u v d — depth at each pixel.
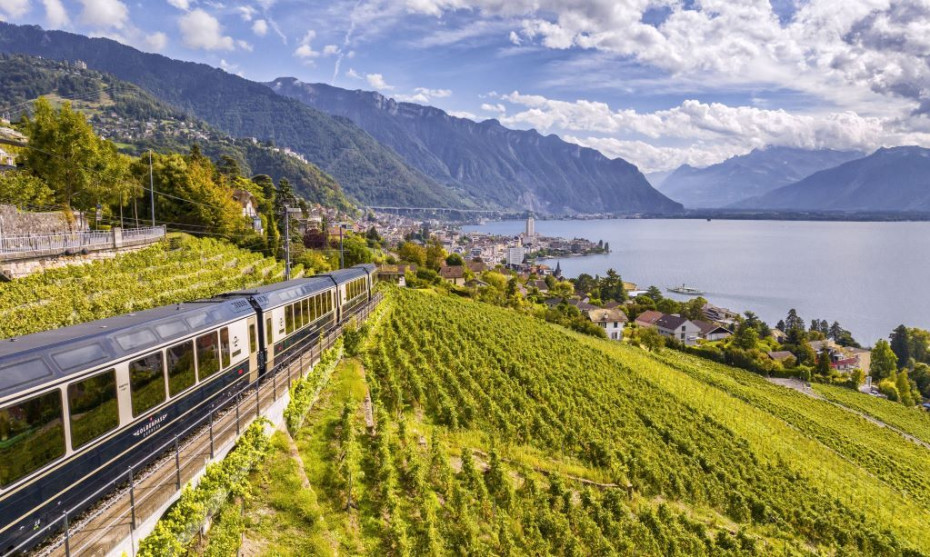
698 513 29.47
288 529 14.25
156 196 60.28
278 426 18.23
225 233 64.44
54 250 31.67
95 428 11.66
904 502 44.38
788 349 123.94
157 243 44.06
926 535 37.38
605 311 119.69
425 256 131.12
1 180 38.28
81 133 44.16
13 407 9.72
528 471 25.11
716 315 157.25
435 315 47.56
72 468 11.02
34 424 10.12
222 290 35.97
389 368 27.64
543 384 37.66
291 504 14.99
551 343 53.66
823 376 110.19
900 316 175.75
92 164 45.59
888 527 36.06
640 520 25.14
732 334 132.00
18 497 9.77
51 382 10.55
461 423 27.36
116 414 12.32
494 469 22.42
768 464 39.97
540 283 175.12
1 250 28.78
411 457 19.91
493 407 29.27
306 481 16.22
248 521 13.88
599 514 23.64
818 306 189.00
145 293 29.77
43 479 10.31
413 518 17.89
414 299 56.25
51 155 43.22
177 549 11.23
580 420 33.50
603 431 34.06
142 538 11.02
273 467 15.98
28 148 43.75
